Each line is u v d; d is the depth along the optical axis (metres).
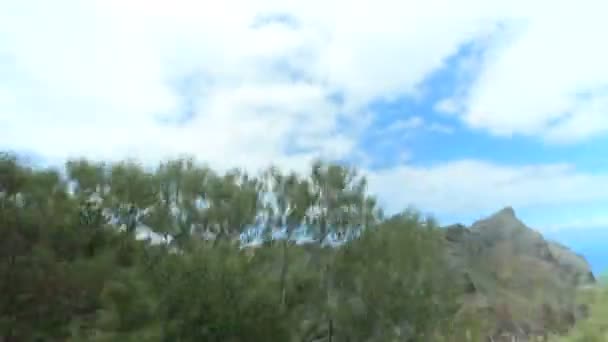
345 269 20.75
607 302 16.44
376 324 20.19
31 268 19.20
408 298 20.28
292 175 22.25
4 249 19.53
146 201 22.42
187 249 19.33
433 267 21.55
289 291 19.36
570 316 32.25
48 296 19.23
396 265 21.00
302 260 20.75
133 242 21.86
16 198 21.06
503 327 31.77
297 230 21.77
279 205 21.88
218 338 15.56
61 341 18.08
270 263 20.05
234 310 15.81
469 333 21.47
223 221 21.41
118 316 15.09
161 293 15.99
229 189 21.88
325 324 20.14
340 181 22.30
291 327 17.55
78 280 19.17
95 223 22.16
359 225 22.27
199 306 15.66
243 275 16.78
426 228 23.16
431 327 20.50
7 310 18.73
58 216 20.75
